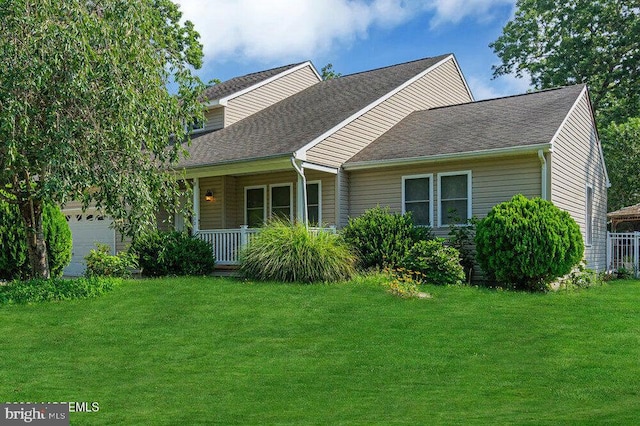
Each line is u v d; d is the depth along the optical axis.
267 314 8.92
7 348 7.18
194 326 8.30
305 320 8.53
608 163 26.84
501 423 4.36
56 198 8.59
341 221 14.80
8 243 13.09
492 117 15.30
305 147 13.48
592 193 16.70
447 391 5.43
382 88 17.81
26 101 8.51
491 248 11.59
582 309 9.20
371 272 12.30
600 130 29.03
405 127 16.72
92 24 8.72
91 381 5.91
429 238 13.38
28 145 9.10
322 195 15.16
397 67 20.67
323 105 17.88
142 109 9.43
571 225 11.64
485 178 13.19
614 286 13.46
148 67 9.81
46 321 8.58
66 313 9.09
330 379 5.91
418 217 14.11
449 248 12.40
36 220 11.42
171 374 6.15
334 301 9.74
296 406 5.08
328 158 14.37
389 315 8.74
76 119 9.01
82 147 9.09
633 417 4.38
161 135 10.09
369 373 6.08
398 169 14.39
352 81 20.58
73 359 6.72
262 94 20.67
